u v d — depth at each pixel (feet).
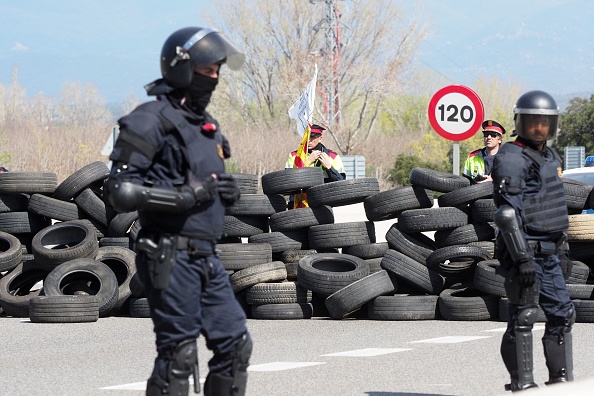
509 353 43.34
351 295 73.67
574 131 360.89
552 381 44.19
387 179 325.42
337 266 78.38
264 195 81.41
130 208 34.24
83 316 76.59
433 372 53.42
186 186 34.78
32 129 292.81
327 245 78.74
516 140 43.86
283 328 71.67
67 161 273.33
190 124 35.40
